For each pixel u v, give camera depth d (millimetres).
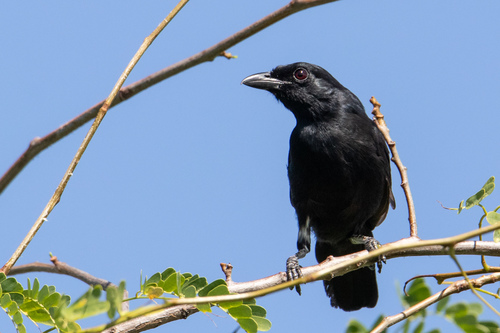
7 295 6746
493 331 7453
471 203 9000
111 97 8125
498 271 9227
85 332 5578
